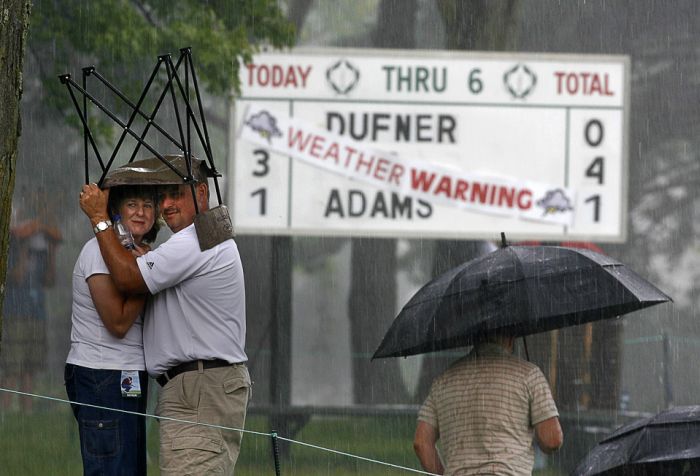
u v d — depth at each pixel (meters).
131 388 18.89
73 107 47.53
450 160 47.91
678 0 72.50
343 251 72.94
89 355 18.86
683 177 79.94
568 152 48.22
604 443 21.31
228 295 18.94
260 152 47.06
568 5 66.75
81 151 59.19
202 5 46.03
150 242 19.67
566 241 48.34
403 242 67.25
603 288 22.33
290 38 46.91
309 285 72.69
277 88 47.09
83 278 18.81
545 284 22.33
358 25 61.75
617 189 48.28
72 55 47.78
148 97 47.03
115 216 19.09
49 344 53.19
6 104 16.05
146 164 19.17
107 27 45.19
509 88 47.94
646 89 75.38
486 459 20.70
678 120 76.62
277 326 45.22
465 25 56.06
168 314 18.84
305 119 47.22
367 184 47.66
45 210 59.19
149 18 46.56
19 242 52.16
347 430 35.88
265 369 44.50
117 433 16.98
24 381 37.16
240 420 19.03
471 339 22.50
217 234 18.88
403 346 22.33
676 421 20.89
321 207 47.47
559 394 38.19
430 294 22.67
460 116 47.81
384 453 33.25
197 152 57.03
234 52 45.72
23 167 58.84
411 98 47.66
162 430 17.62
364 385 42.56
